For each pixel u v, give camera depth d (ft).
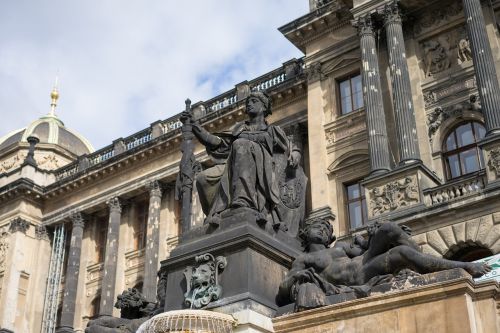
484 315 18.22
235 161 26.40
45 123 180.55
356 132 103.60
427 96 95.50
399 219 80.89
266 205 26.61
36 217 154.92
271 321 21.31
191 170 35.29
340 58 109.40
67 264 150.61
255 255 23.54
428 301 18.44
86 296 143.74
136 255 140.36
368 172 100.17
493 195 74.74
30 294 147.74
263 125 29.27
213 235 24.56
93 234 150.41
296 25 113.60
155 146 139.74
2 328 139.33
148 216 138.82
